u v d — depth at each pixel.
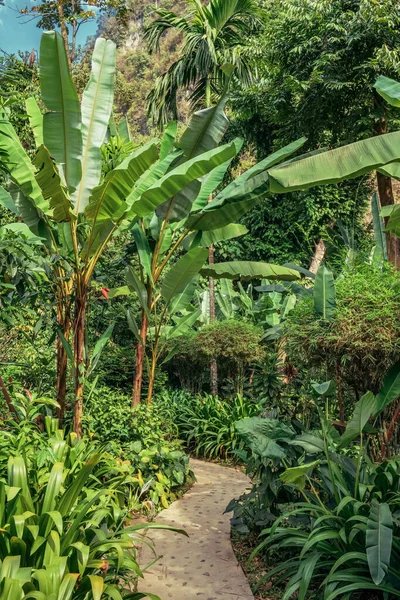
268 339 6.25
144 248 7.13
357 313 4.53
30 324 7.53
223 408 9.73
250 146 17.70
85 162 5.82
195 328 12.57
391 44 10.26
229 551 4.81
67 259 5.54
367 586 3.24
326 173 3.42
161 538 5.12
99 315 8.90
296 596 3.87
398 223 4.34
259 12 12.18
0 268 4.45
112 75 6.04
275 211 16.83
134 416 6.79
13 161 5.64
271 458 4.31
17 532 2.78
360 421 3.88
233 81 12.80
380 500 3.74
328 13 10.46
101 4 15.38
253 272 7.35
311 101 11.23
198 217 6.90
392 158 3.37
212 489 7.06
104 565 3.11
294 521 4.25
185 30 12.26
